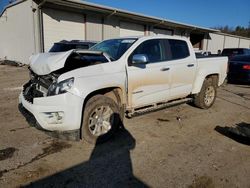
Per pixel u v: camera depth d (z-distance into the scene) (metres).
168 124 5.21
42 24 15.62
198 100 6.27
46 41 16.02
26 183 2.96
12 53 19.25
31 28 15.62
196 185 3.02
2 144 3.98
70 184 2.98
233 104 7.32
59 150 3.84
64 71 4.03
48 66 3.82
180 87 5.53
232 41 35.72
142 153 3.83
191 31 28.08
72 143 4.09
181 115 5.89
